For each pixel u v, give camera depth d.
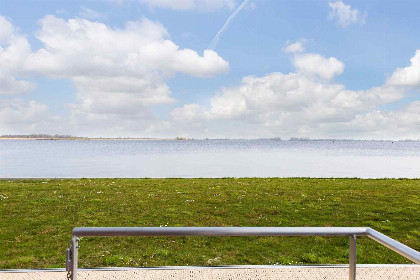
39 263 4.95
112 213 8.57
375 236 1.82
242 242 6.00
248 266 3.82
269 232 1.84
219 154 61.44
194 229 1.83
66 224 7.41
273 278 3.57
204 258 5.21
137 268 3.76
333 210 9.09
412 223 7.74
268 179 16.91
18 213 8.43
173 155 56.94
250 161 41.34
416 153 74.88
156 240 6.07
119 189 12.75
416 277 3.66
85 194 11.44
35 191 12.04
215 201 10.30
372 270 3.83
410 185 14.27
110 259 5.06
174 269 3.74
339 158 49.62
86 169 28.86
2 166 32.12
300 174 25.11
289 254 5.43
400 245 1.64
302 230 1.85
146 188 13.09
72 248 1.89
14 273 3.81
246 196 11.25
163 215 8.42
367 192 12.22
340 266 3.90
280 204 9.89
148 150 83.56
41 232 6.72
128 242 5.94
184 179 16.83
